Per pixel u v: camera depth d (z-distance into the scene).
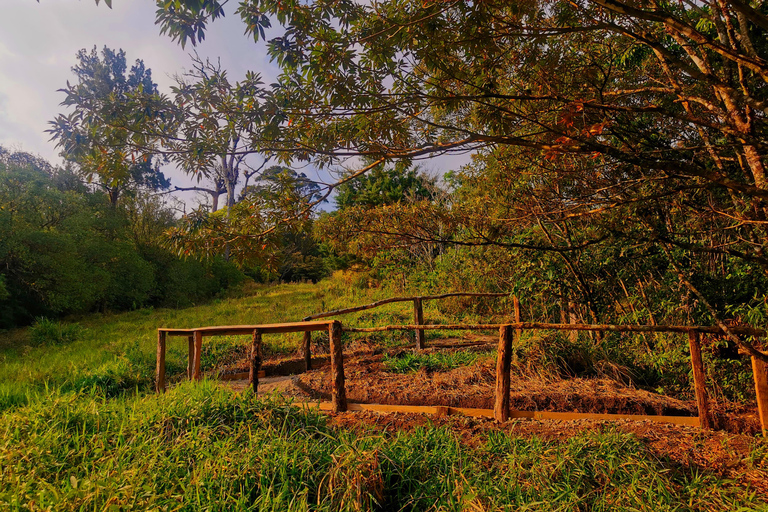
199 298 26.72
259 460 2.94
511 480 2.76
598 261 5.32
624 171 3.73
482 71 2.88
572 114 2.33
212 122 2.75
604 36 3.69
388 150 2.76
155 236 25.53
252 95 2.73
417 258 15.66
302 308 15.36
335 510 2.60
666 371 4.74
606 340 5.31
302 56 2.69
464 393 4.55
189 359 5.74
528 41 2.96
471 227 4.11
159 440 3.28
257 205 3.21
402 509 2.74
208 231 3.12
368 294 16.75
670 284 4.70
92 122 2.65
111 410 3.80
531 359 5.09
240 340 8.80
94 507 2.33
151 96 2.67
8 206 16.78
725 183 2.12
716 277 4.29
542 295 6.42
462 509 2.59
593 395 4.28
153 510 2.32
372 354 7.48
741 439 3.29
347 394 4.90
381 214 4.11
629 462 2.86
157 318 16.52
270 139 2.79
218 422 3.55
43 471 2.75
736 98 2.04
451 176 11.91
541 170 4.26
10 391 5.52
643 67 4.14
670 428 3.56
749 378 4.06
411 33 2.45
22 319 16.61
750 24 3.60
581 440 3.17
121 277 20.69
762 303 3.79
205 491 2.62
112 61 25.12
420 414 4.12
